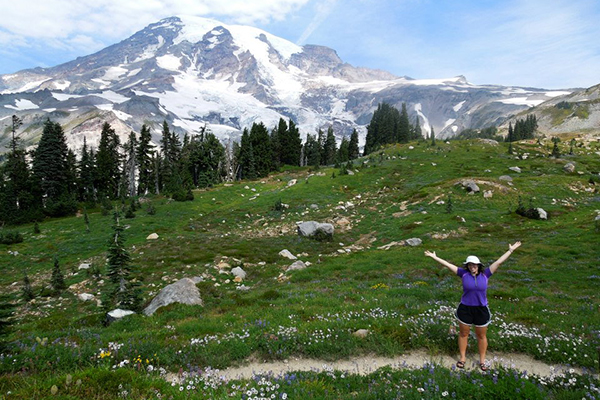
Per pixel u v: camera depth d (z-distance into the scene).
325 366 8.43
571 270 24.67
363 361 9.09
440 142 146.75
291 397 6.25
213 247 44.38
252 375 7.91
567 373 7.67
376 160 117.81
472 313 8.16
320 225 51.19
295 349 9.77
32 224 71.81
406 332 10.38
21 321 25.36
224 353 9.34
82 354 8.48
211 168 112.56
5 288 35.94
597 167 97.38
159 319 14.36
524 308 14.50
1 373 7.49
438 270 26.78
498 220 50.47
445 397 6.09
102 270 38.91
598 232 35.97
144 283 31.31
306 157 161.12
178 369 8.41
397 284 22.27
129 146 102.12
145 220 65.31
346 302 15.54
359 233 54.06
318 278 27.89
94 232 59.06
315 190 83.44
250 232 58.44
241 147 128.38
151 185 105.94
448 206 55.62
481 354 8.27
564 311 14.08
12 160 86.62
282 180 111.25
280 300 17.31
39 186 85.31
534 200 59.53
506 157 114.00
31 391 5.96
